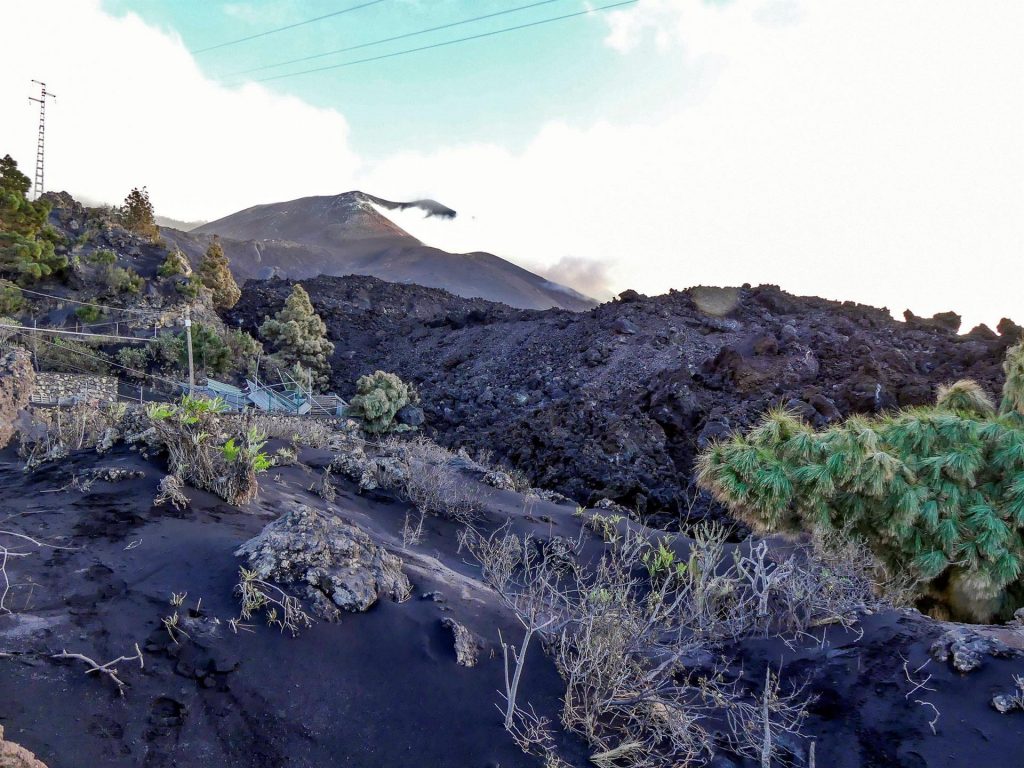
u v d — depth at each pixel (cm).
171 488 449
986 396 841
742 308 3619
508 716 277
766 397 2078
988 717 286
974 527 630
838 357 2361
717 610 442
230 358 3362
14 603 293
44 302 3288
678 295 4019
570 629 382
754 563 452
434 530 629
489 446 2105
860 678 332
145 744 232
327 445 899
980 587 617
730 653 386
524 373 3319
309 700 275
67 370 2688
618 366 2969
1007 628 409
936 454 686
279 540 363
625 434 1856
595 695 293
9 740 212
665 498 1521
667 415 2030
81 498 431
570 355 3362
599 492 1536
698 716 291
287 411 2830
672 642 393
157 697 256
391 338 4903
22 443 611
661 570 513
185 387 2748
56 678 250
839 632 388
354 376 4081
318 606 331
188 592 330
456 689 299
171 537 391
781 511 711
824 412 1930
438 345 4406
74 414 660
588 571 572
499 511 752
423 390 3409
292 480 636
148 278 3738
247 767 236
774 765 273
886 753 275
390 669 305
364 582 357
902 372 2277
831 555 507
